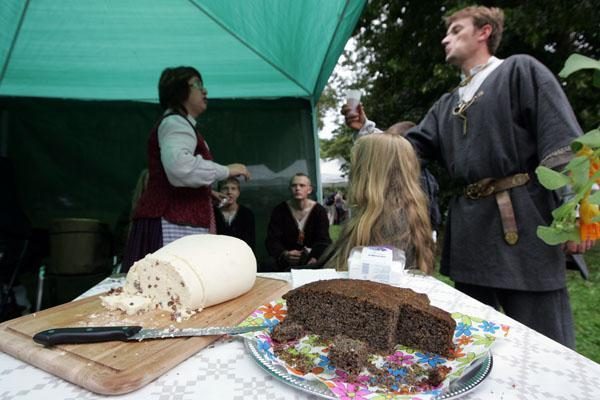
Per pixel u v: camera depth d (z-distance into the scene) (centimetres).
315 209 372
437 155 212
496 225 166
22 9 253
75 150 400
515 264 160
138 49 311
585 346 319
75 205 403
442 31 637
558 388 73
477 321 99
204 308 115
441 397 67
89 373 73
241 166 226
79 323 100
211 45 309
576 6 505
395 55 714
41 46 298
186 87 202
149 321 103
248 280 128
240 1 247
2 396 70
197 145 212
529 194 161
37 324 98
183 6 260
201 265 114
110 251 351
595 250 666
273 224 375
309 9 239
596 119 510
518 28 518
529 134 162
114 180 409
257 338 89
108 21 272
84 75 350
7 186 344
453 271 183
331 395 68
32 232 355
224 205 368
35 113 389
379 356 88
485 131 168
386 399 66
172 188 201
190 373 79
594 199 34
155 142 202
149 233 199
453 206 190
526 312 161
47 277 333
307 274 149
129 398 70
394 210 157
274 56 323
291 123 420
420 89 635
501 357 85
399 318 94
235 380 76
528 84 157
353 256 138
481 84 175
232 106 414
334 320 97
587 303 428
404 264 141
